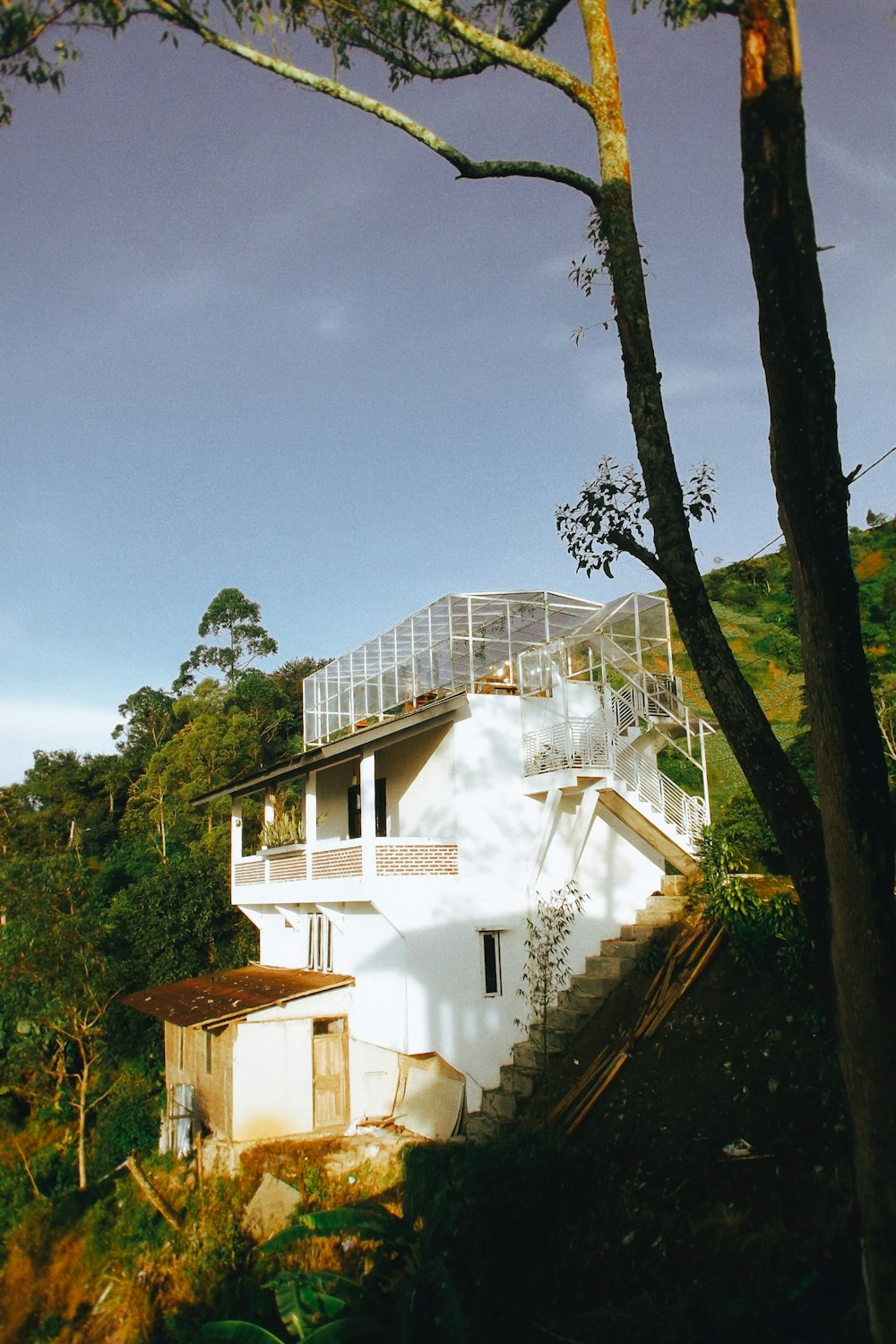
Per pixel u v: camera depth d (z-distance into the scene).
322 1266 11.59
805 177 5.11
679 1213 9.52
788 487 5.05
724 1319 7.25
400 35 7.09
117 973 23.75
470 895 16.39
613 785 16.52
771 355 5.11
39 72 6.42
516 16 7.26
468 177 6.63
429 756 17.86
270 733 47.81
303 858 18.88
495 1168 10.73
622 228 6.41
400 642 20.31
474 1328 8.20
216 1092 16.94
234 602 62.06
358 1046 16.98
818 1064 10.56
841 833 4.88
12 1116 23.55
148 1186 15.45
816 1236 8.15
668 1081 12.23
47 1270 15.85
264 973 20.59
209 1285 12.43
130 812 43.31
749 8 5.25
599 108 6.48
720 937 14.27
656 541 6.14
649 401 6.27
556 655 18.48
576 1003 15.82
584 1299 8.80
